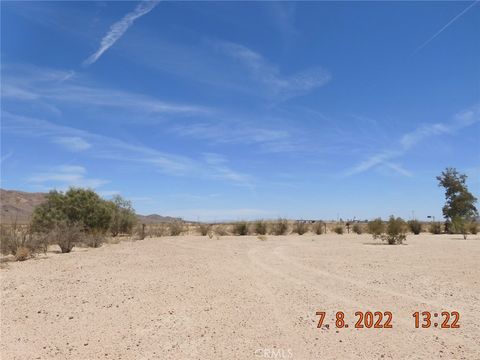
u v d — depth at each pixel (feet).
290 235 150.00
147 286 43.01
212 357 23.95
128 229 139.23
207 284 44.52
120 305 35.29
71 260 63.21
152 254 72.54
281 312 33.30
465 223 158.20
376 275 51.39
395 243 106.01
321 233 160.97
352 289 42.34
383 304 36.14
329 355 24.40
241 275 50.96
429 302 36.96
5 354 24.44
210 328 29.09
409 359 23.88
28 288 41.81
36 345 25.95
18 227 79.66
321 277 49.75
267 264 61.62
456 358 24.04
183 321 30.73
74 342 26.48
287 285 44.50
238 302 36.52
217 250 83.05
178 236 140.87
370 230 116.67
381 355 24.45
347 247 92.99
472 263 63.52
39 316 32.14
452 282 46.52
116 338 27.20
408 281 47.11
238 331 28.53
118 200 140.46
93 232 103.50
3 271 52.29
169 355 24.26
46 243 73.87
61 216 104.99
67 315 32.37
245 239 120.78
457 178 176.65
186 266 57.98
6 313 32.83
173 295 39.04
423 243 106.73
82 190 113.39
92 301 36.58
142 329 28.96
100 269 53.83
